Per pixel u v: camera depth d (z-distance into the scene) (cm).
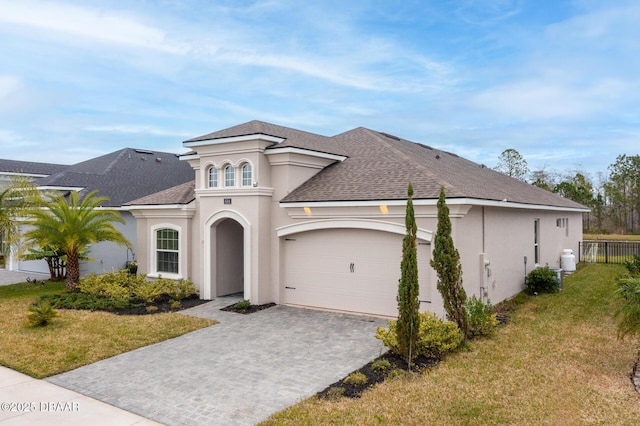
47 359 989
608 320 1279
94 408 748
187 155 1741
